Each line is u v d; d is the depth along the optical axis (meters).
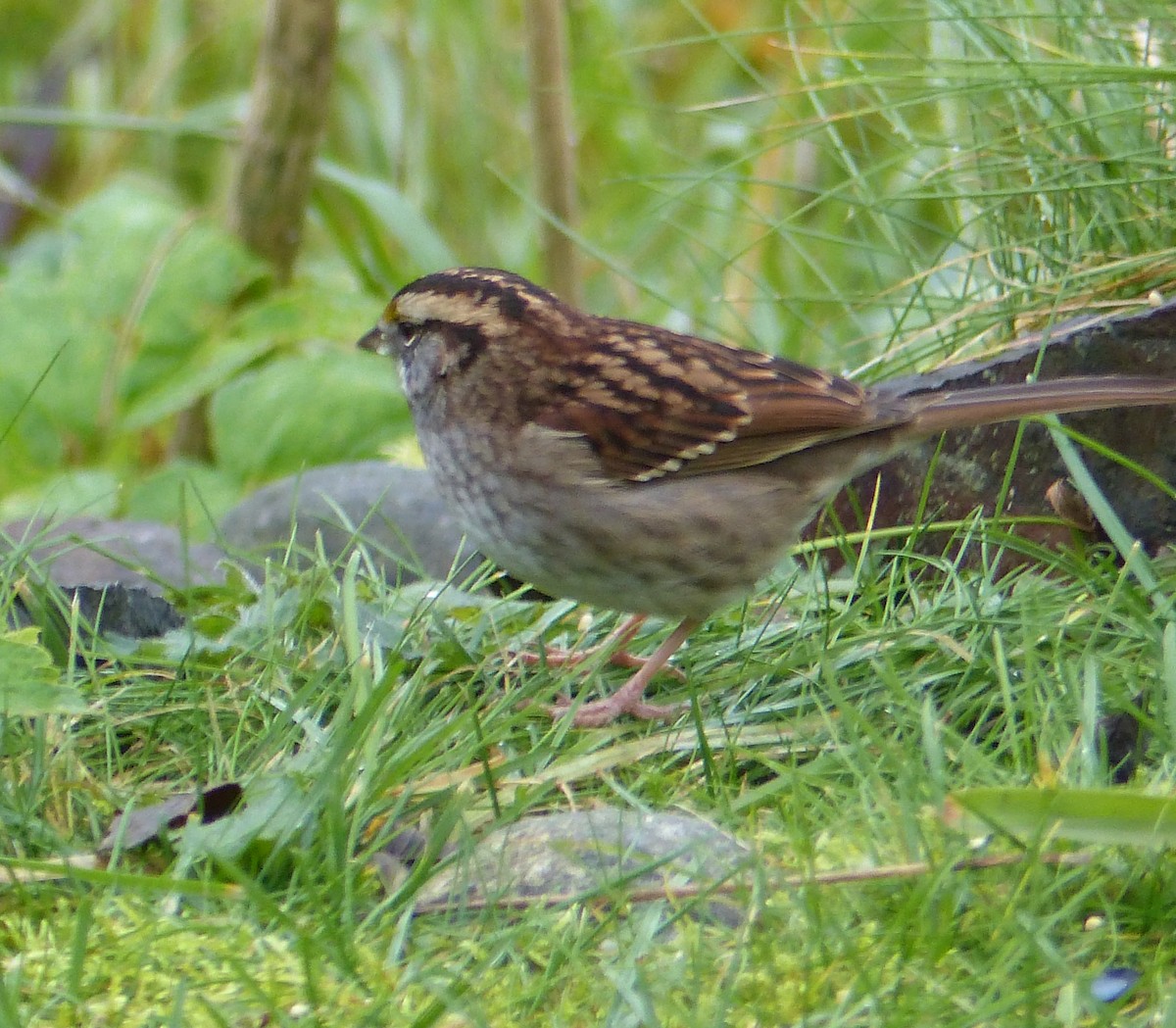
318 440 11.20
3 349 11.56
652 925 5.48
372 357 11.49
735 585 7.63
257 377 11.33
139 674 7.36
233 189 12.33
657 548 7.46
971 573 8.01
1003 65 8.79
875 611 7.61
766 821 6.23
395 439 11.23
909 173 9.90
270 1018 5.34
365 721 6.15
